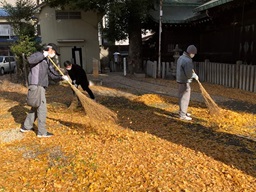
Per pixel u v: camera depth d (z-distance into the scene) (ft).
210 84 39.34
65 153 13.76
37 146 14.90
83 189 10.42
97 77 50.85
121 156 13.11
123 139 15.55
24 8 48.24
